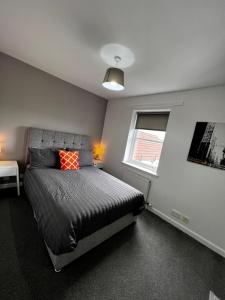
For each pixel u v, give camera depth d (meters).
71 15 1.31
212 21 1.07
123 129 3.43
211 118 2.08
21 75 2.54
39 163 2.52
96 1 1.11
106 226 1.78
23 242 1.60
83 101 3.45
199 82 2.06
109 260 1.58
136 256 1.69
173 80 2.14
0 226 1.77
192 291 1.41
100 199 1.75
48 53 2.07
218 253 1.94
